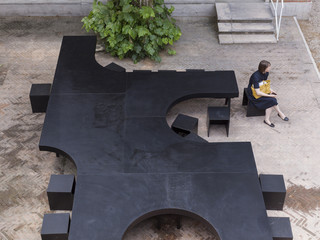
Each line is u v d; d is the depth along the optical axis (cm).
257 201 697
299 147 908
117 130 824
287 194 816
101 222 664
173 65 1132
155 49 1138
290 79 1085
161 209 685
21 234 750
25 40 1209
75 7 1287
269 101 926
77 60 1009
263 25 1229
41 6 1283
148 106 884
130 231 754
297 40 1223
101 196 700
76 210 679
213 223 666
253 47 1195
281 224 684
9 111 989
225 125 948
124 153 776
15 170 857
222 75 979
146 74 974
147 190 710
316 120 972
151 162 758
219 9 1249
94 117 853
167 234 752
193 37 1230
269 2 1287
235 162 757
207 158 765
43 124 874
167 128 831
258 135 935
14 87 1055
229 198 700
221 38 1209
